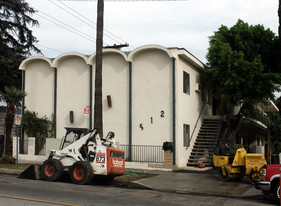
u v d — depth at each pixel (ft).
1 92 93.25
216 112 87.04
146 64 66.95
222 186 44.27
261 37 68.54
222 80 67.05
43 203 29.14
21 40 106.83
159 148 63.93
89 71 72.18
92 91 71.26
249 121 81.10
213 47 69.15
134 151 65.72
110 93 69.26
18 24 103.40
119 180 46.24
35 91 77.25
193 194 39.86
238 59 63.00
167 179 48.98
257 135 119.55
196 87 74.49
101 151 43.42
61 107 74.02
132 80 67.72
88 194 35.22
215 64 72.38
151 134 65.10
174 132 62.90
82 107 72.18
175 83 64.08
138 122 66.28
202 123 77.82
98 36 54.39
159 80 65.62
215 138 70.64
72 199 31.78
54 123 73.92
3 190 35.70
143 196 35.88
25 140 74.13
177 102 63.72
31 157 69.00
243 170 47.83
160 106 65.00
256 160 45.78
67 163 45.78
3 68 99.60
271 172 34.35
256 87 63.57
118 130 67.82
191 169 61.67
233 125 77.20
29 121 73.56
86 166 42.42
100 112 53.78
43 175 45.32
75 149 44.96
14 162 61.41
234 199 36.73
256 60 63.31
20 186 39.14
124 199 33.17
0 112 84.79
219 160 49.32
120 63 69.26
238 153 47.60
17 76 107.34
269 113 123.95
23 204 28.48
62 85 74.43
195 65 73.92
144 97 66.44
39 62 77.56
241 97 65.87
